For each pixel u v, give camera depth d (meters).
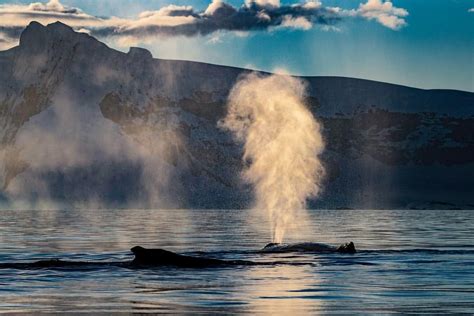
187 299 54.84
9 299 54.91
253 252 94.31
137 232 154.88
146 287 61.34
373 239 130.75
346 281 65.44
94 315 47.94
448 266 78.19
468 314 48.44
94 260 87.00
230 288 60.78
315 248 95.56
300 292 58.62
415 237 137.62
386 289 60.34
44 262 77.06
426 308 50.84
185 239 128.25
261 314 48.28
